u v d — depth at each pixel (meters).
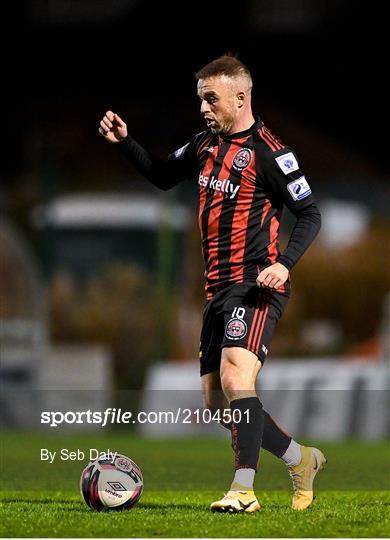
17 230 65.31
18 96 79.69
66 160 71.75
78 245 64.94
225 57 19.02
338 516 17.45
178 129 75.06
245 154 18.64
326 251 68.88
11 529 15.87
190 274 64.25
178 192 65.31
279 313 18.61
